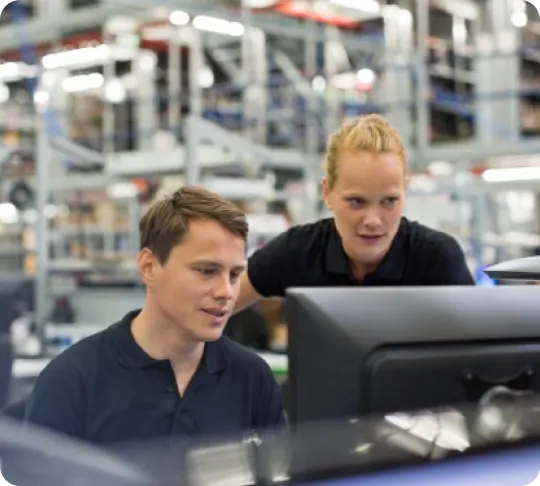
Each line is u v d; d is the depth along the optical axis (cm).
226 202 115
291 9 677
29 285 557
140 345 120
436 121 706
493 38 621
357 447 80
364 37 754
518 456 85
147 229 116
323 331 100
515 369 106
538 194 739
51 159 604
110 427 115
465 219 579
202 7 640
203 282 112
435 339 102
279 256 159
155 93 778
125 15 679
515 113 609
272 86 750
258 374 129
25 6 750
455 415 93
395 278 149
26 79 820
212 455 73
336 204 139
